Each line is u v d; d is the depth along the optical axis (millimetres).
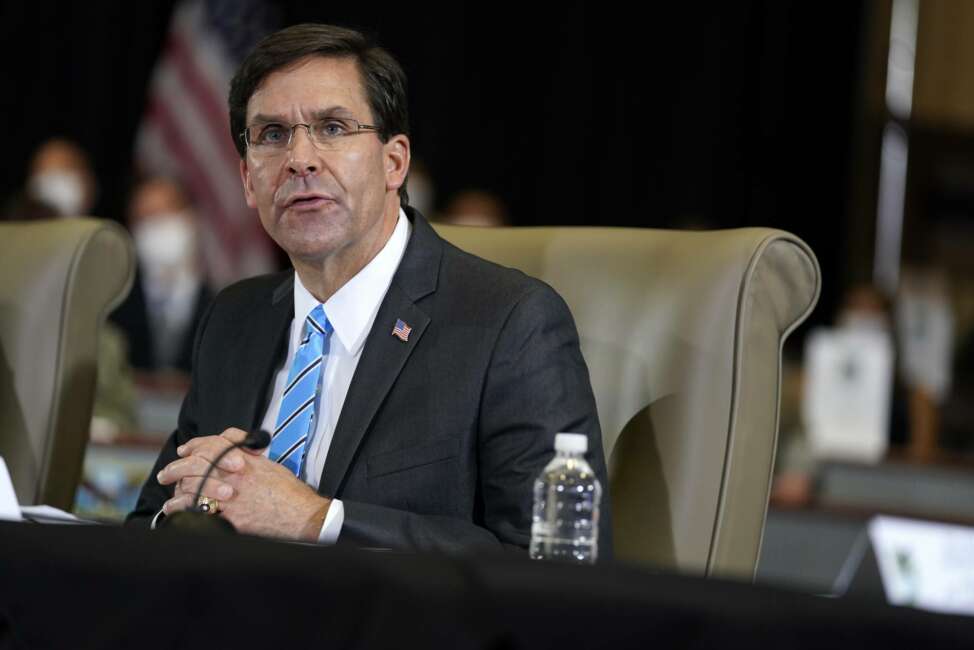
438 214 20719
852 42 23297
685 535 5207
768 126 23266
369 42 5590
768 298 5316
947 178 24594
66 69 20734
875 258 24312
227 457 4949
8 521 2828
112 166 20688
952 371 20250
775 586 2461
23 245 6875
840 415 13312
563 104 22906
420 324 5438
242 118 5590
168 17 20750
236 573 2537
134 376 13477
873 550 10547
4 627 2740
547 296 5410
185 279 16312
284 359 5844
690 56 23156
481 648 2404
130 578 2594
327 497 5211
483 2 22609
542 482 4473
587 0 22922
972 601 10398
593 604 2404
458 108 22578
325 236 5422
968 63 24484
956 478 12281
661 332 5391
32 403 6605
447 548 4902
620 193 23094
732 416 5203
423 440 5246
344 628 2467
